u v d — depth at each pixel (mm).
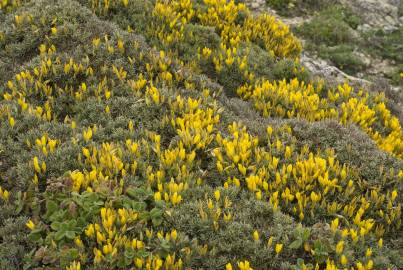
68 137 6590
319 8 14617
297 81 9500
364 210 6191
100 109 7191
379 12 14961
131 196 5789
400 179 6547
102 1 10414
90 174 5691
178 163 6293
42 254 4922
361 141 7375
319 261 5223
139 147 6414
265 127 7547
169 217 5449
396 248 5891
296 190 6180
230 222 5492
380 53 13305
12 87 7410
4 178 5973
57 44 8555
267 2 14320
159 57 8477
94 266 4848
